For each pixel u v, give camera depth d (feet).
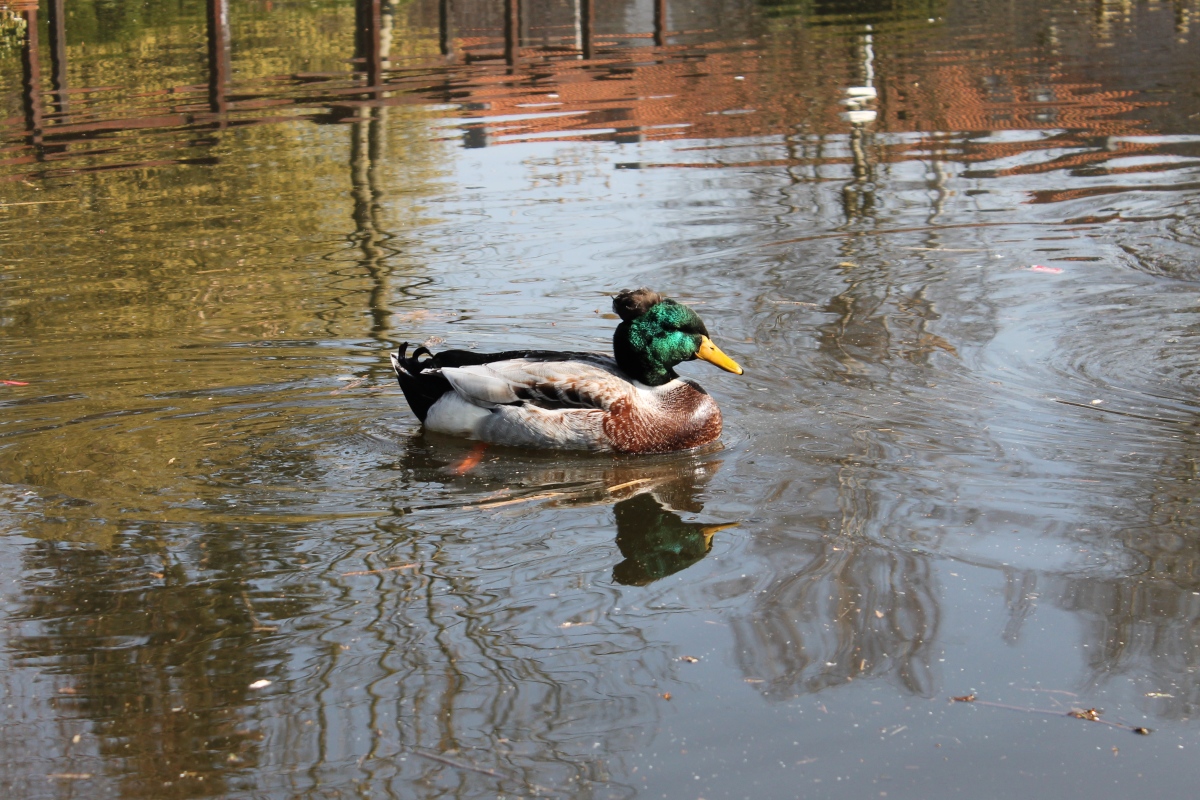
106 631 15.98
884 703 14.10
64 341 28.35
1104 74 57.77
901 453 21.57
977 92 55.42
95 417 23.94
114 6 83.46
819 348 27.09
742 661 15.01
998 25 74.33
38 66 62.34
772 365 26.17
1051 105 52.01
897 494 19.84
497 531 19.02
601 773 12.96
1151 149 44.11
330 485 20.95
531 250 34.96
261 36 73.77
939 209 38.06
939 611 16.05
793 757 13.19
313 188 41.55
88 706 14.26
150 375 26.16
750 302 30.32
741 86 57.77
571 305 30.50
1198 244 33.53
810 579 17.04
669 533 18.80
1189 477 20.07
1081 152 44.21
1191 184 39.32
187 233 37.29
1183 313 28.45
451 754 13.29
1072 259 32.78
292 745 13.48
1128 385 24.54
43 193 41.96
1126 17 74.90
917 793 12.59
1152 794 12.50
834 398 24.31
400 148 47.26
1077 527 18.37
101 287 32.53
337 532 19.02
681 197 40.14
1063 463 20.84
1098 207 37.50
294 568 17.76
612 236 36.09
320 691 14.52
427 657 15.26
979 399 24.02
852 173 42.60
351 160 45.42
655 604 16.49
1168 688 14.23
